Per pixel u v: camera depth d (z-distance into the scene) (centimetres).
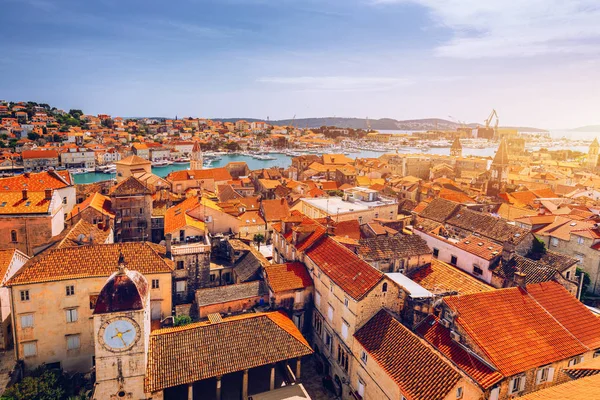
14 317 5091
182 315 6144
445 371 3847
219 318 5259
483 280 6319
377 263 5972
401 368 4097
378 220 8994
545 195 14350
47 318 5228
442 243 7194
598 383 2762
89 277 5328
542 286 5169
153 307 5875
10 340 5784
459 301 4616
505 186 14512
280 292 5953
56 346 5312
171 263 6488
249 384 5097
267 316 5300
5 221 7681
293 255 6900
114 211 9275
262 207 11175
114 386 4256
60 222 8606
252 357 4756
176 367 4484
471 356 4159
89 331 5431
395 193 15950
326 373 5522
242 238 9531
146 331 4447
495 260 6250
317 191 14300
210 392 4947
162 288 5878
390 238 6462
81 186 12738
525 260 6069
